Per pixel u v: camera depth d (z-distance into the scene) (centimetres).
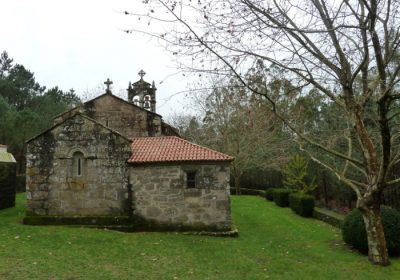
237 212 2311
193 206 1680
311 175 2894
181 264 1161
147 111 2541
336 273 1109
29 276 970
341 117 1698
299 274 1098
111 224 1672
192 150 1777
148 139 1941
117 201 1706
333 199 2783
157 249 1331
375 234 1212
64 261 1125
